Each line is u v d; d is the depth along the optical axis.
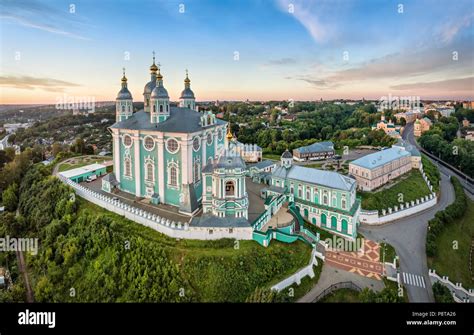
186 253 53.34
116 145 77.56
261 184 89.44
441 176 129.00
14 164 114.31
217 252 54.12
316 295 52.09
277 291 48.88
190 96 91.69
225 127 84.69
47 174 97.88
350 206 71.88
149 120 75.19
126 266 52.59
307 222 76.12
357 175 98.75
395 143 137.88
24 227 79.06
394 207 84.12
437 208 92.06
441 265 64.62
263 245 57.62
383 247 68.12
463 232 82.12
